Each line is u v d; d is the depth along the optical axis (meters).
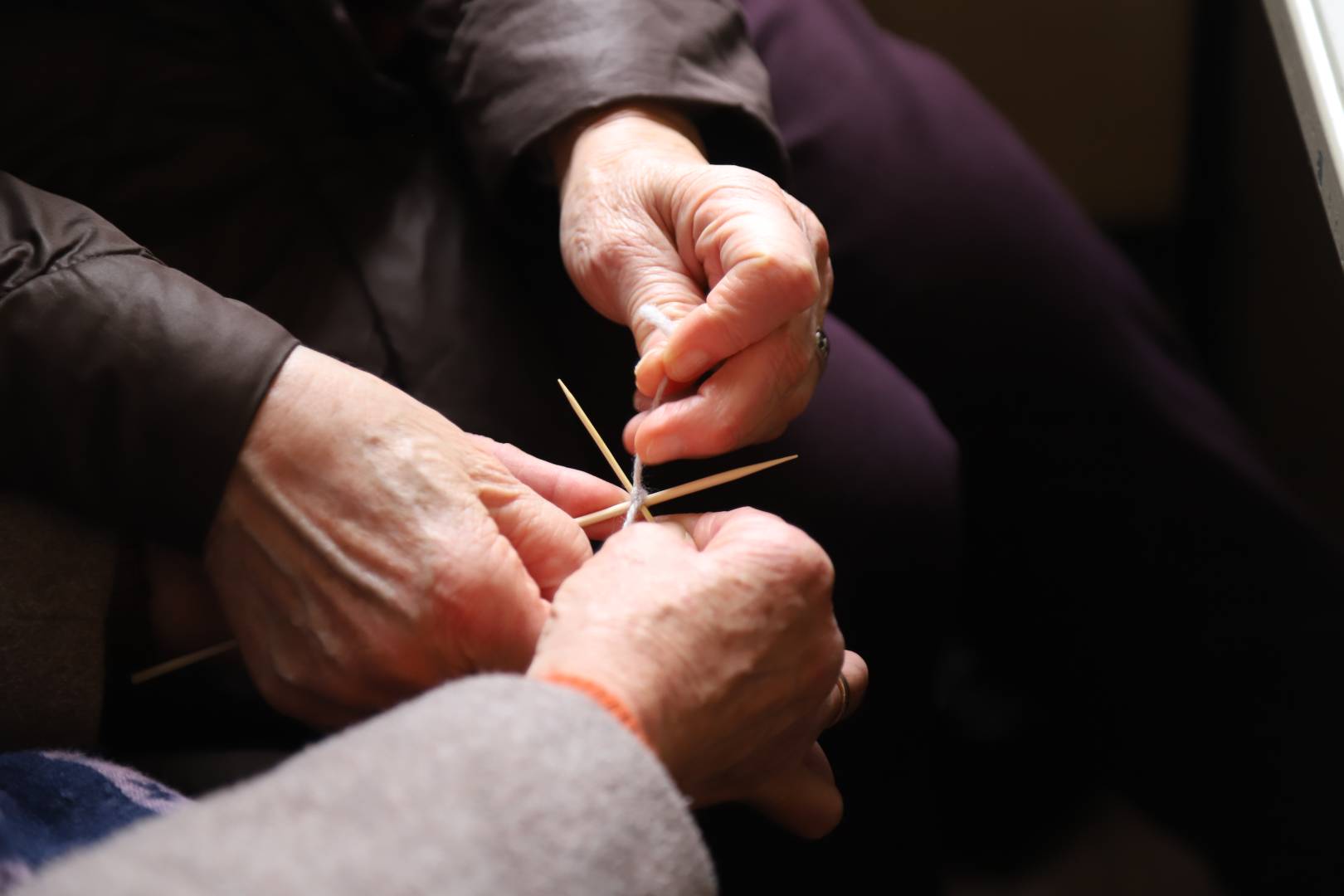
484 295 0.79
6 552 0.67
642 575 0.62
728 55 0.82
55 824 0.61
